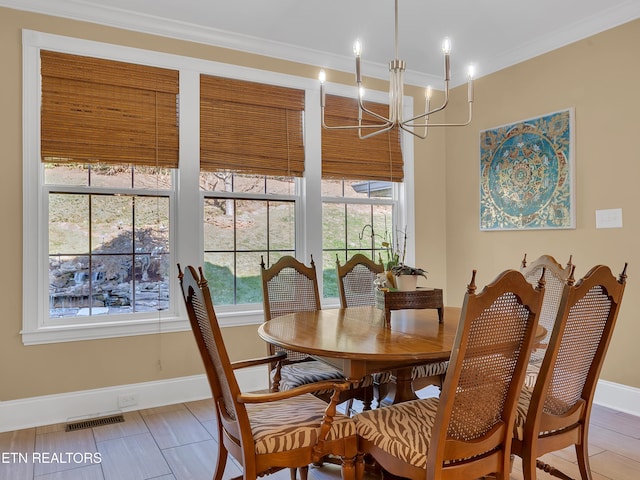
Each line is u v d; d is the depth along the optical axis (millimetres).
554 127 3441
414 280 2295
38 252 2865
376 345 1801
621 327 3059
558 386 1771
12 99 2797
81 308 3027
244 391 3461
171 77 3250
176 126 3264
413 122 4305
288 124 3693
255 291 3602
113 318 3098
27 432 2723
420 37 3451
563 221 3379
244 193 3559
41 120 2873
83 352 2961
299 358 2701
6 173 2779
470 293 1379
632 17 2988
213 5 2963
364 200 4125
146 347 3148
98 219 3078
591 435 2658
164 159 3219
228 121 3447
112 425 2828
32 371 2824
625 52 3029
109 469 2283
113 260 3119
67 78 2941
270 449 1631
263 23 3217
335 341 1876
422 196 4359
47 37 2877
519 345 1564
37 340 2830
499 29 3318
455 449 1491
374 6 2979
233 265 3514
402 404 1912
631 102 2998
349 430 1744
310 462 1690
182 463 2348
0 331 2752
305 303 2896
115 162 3066
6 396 2758
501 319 1478
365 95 4051
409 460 1552
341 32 3363
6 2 2779
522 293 1481
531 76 3629
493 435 1575
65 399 2896
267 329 2154
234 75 3459
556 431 1818
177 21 3170
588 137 3242
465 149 4258
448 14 3096
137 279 3191
